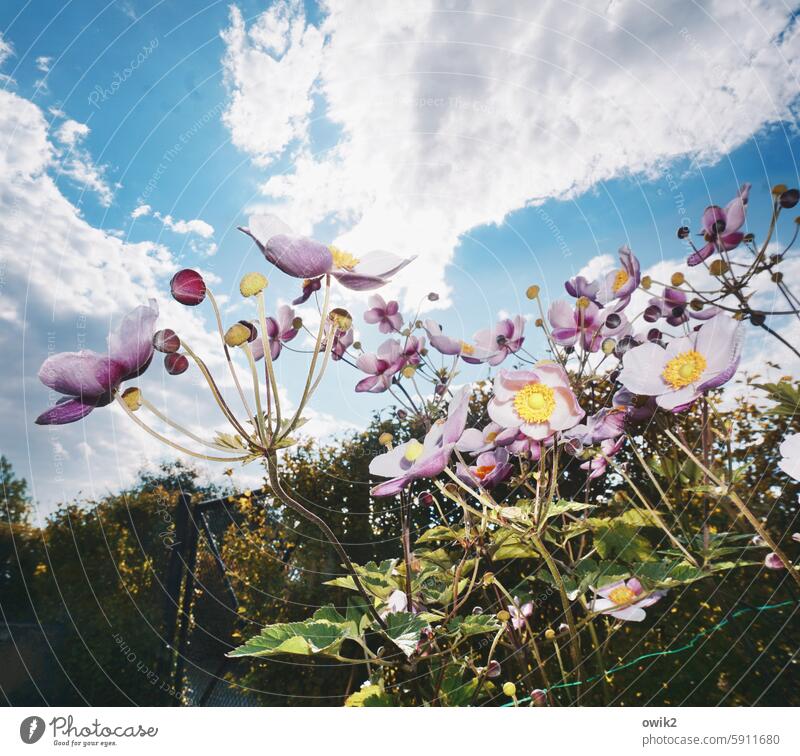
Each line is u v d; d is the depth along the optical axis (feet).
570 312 4.23
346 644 4.54
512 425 3.20
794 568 3.14
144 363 2.43
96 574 5.60
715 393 4.08
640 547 3.56
